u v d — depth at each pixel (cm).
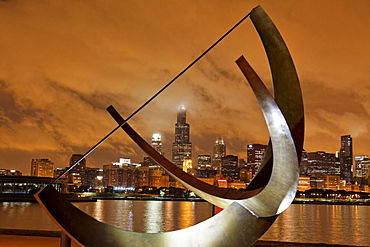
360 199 17450
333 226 4391
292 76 652
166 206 10312
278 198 590
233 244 655
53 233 1068
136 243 659
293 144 532
